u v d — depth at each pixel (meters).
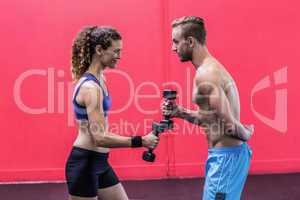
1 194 4.88
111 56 2.85
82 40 2.84
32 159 5.25
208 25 5.22
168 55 5.22
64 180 5.29
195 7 5.20
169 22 5.19
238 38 5.26
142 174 5.34
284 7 5.27
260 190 4.90
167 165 5.36
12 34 5.10
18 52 5.12
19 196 4.80
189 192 4.88
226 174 2.70
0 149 5.21
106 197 3.07
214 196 2.72
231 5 5.23
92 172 2.87
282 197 4.68
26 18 5.10
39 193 4.89
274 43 5.30
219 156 2.71
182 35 2.70
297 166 5.44
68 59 5.16
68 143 5.26
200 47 2.71
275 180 5.23
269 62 5.31
